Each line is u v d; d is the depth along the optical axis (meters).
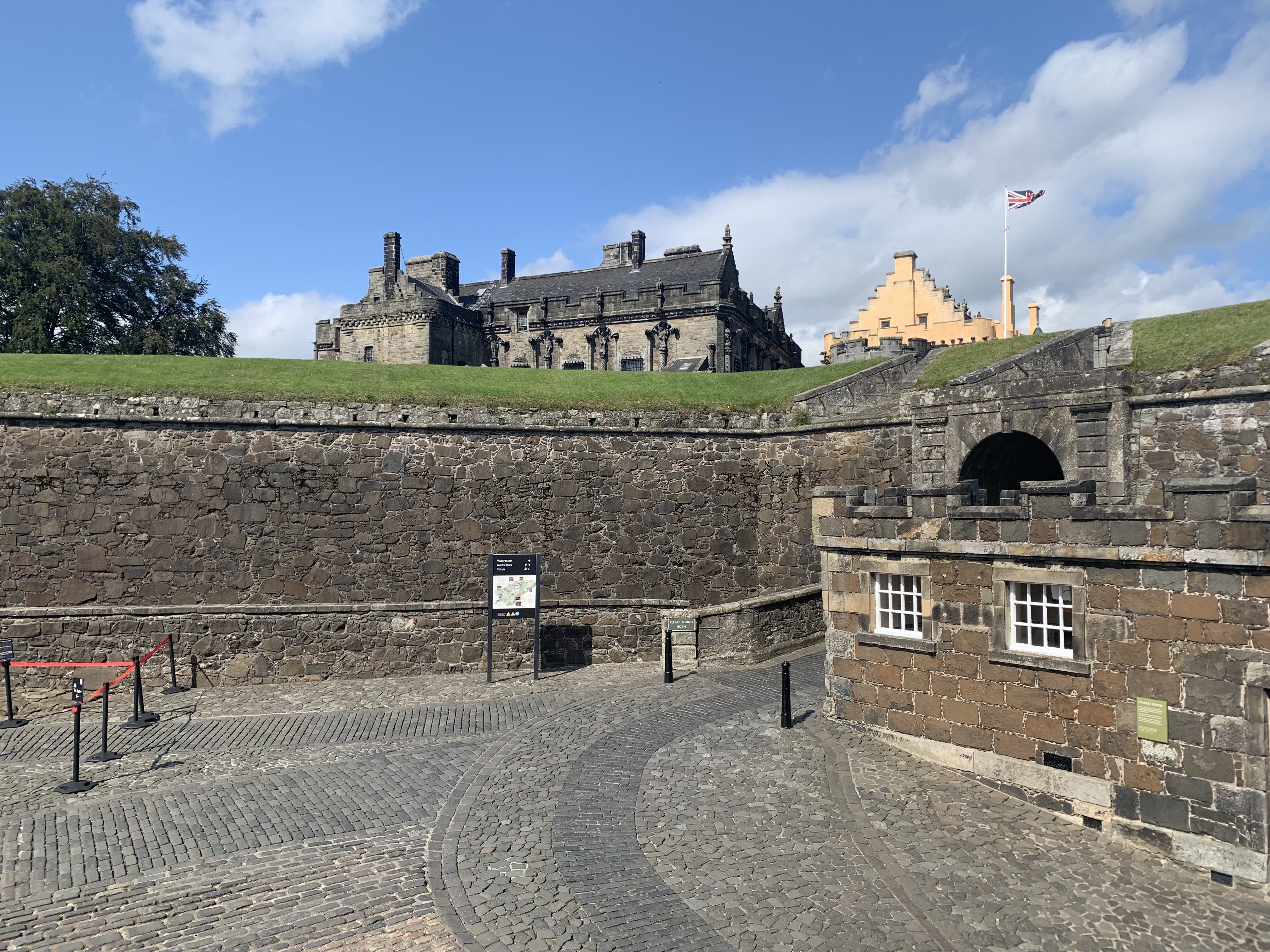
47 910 7.71
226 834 9.46
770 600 17.53
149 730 13.78
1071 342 19.91
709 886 8.09
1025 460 20.00
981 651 10.51
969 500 10.92
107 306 44.22
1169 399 16.20
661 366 44.78
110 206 43.91
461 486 19.05
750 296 48.41
